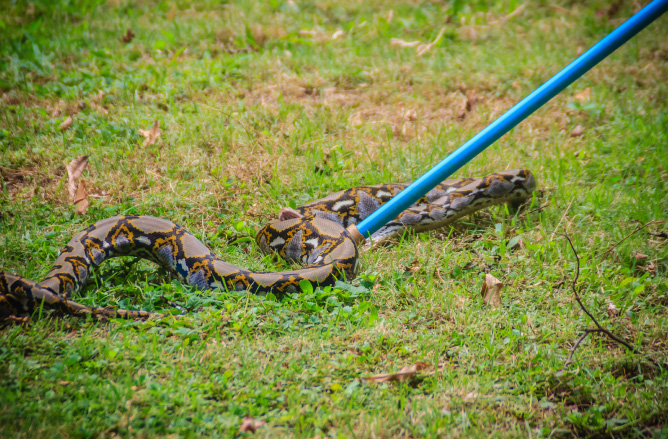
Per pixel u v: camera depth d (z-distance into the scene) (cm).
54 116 926
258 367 443
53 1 1406
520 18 1434
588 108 999
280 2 1512
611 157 854
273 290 551
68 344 457
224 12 1466
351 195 746
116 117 922
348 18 1458
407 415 405
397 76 1155
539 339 507
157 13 1437
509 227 715
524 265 626
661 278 596
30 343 452
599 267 621
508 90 1089
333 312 526
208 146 864
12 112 927
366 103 1060
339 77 1141
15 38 1202
